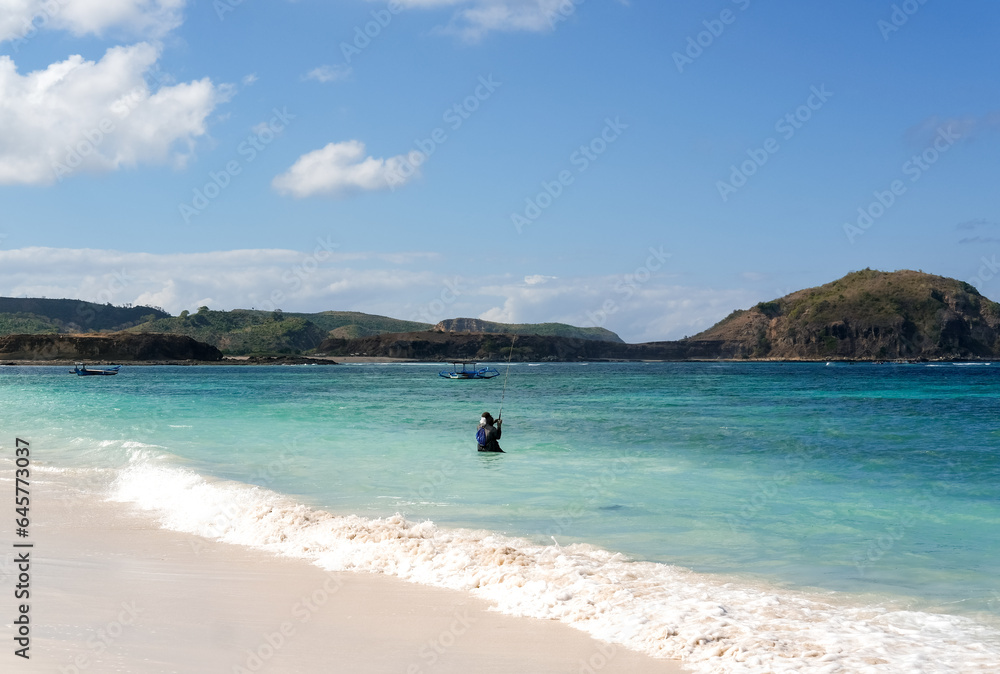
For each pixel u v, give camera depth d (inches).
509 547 344.8
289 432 981.8
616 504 483.8
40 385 2812.5
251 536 381.7
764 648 219.8
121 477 575.2
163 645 215.6
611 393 2203.5
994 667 206.7
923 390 2330.2
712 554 356.5
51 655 202.7
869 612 262.5
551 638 231.3
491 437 768.3
